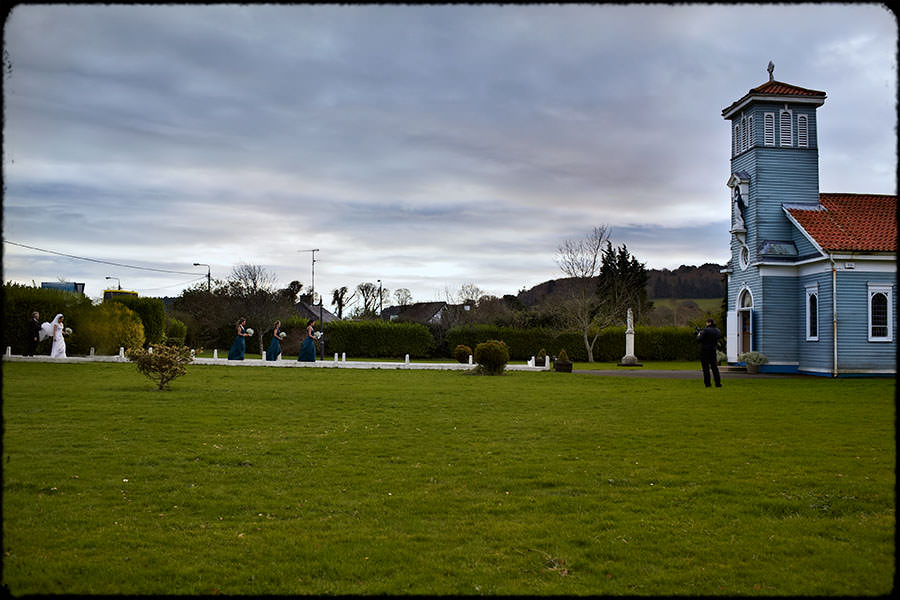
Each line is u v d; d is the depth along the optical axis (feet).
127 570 19.13
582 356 175.01
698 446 38.32
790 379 92.22
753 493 28.12
